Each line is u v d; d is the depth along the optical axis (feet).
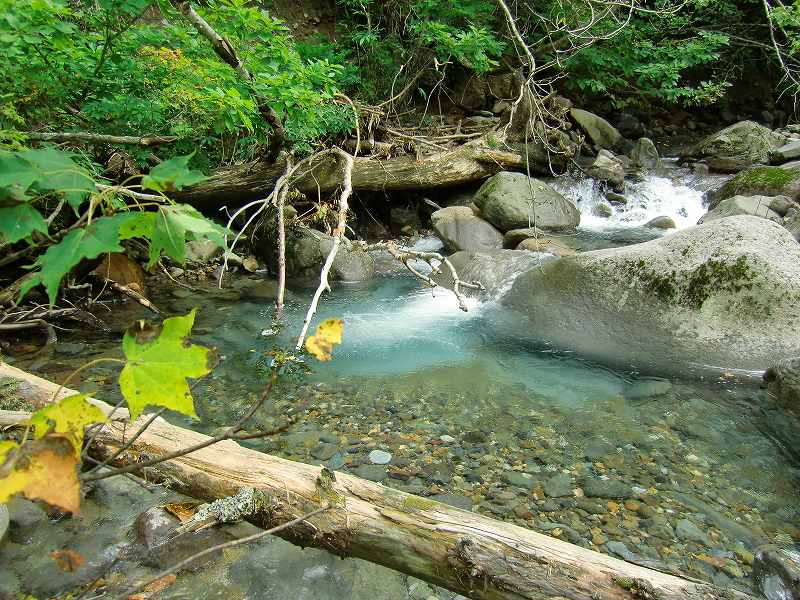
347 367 13.71
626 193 29.12
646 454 10.28
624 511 8.80
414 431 10.95
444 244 24.06
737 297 14.05
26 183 2.23
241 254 22.61
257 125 18.60
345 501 6.27
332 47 30.76
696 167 31.09
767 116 39.50
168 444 7.29
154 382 2.68
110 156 17.56
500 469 9.79
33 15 10.57
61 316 15.38
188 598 6.73
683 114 40.32
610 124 36.65
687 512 8.81
